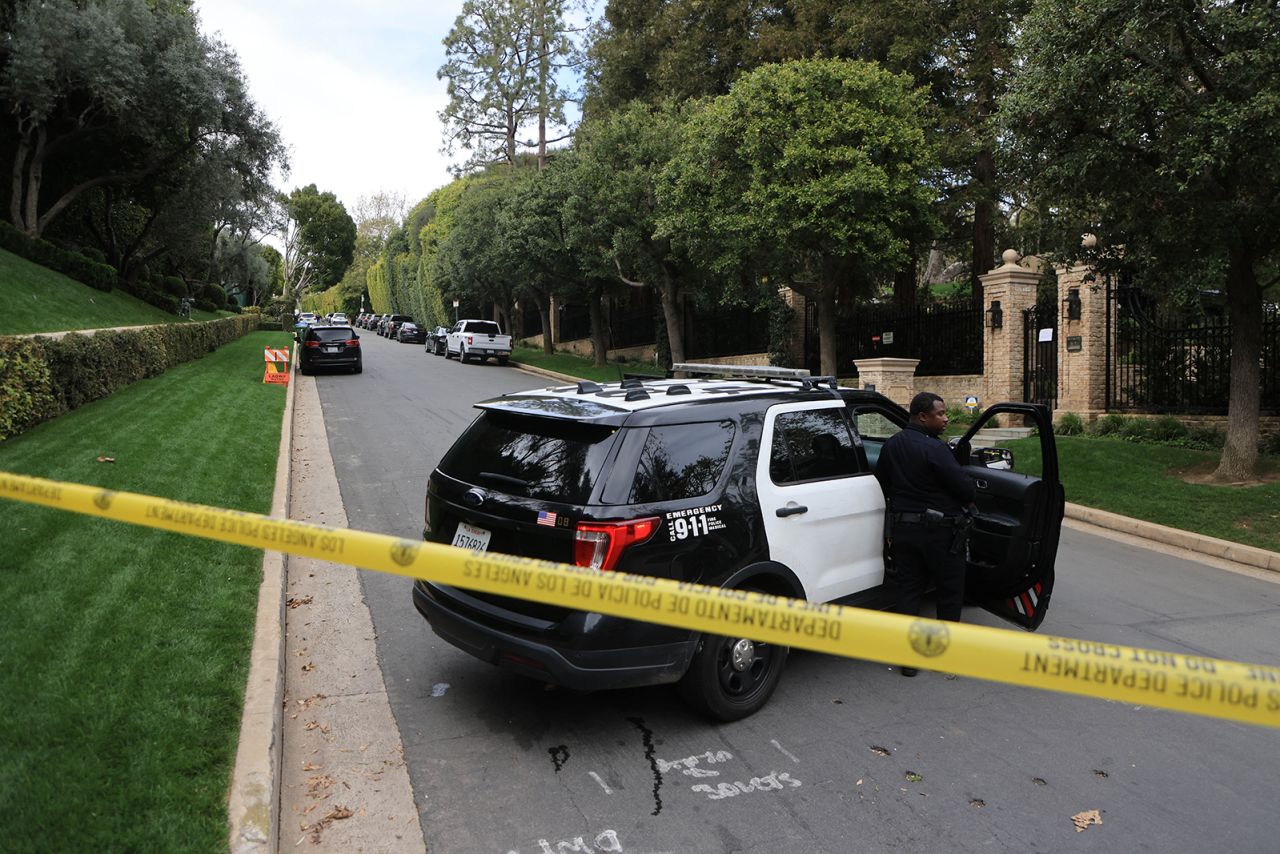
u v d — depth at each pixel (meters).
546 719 4.31
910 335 19.09
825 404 4.99
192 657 4.32
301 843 3.25
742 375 5.62
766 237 16.00
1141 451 11.91
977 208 20.31
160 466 8.65
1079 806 3.58
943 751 4.05
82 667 4.04
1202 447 12.10
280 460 10.59
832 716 4.40
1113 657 1.96
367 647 5.22
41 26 20.89
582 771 3.80
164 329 18.02
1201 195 8.77
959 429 15.21
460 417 15.86
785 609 2.21
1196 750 4.12
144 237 32.38
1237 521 8.88
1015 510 5.27
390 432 14.06
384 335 57.44
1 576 5.04
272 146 27.77
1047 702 4.63
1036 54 9.34
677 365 6.04
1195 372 13.27
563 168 28.34
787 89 15.09
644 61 28.81
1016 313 15.56
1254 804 3.63
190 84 23.42
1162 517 9.25
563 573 2.44
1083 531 9.23
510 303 43.62
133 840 2.86
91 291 24.78
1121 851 3.26
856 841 3.29
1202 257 9.25
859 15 18.75
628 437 3.97
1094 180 9.48
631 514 3.77
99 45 21.33
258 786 3.27
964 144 18.47
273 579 5.78
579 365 30.94
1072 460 11.69
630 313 35.16
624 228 22.97
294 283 82.75
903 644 2.10
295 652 5.12
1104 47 8.75
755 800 3.58
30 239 23.92
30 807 2.96
